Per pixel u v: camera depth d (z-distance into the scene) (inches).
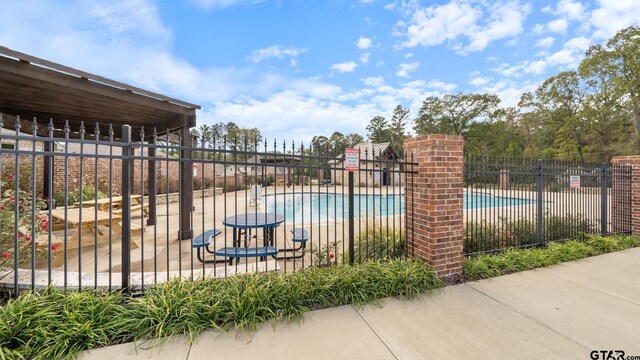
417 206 145.5
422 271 127.9
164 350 81.9
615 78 816.9
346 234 230.8
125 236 103.4
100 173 448.1
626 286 129.8
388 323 98.0
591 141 975.0
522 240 195.6
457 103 1481.3
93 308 87.7
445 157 137.6
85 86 163.9
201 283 105.8
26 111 225.8
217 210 401.7
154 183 108.7
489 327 95.7
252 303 97.2
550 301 114.7
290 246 202.4
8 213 119.0
